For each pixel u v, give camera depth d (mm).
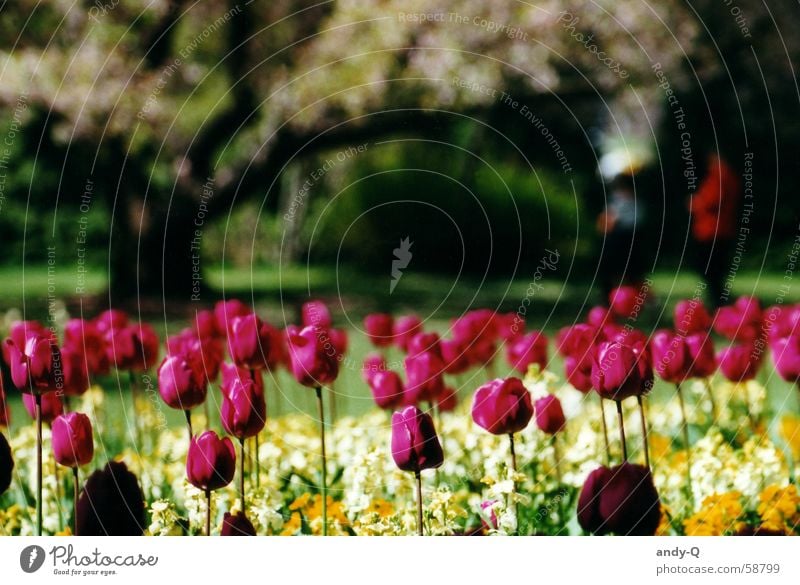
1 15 14484
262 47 15492
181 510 4016
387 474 3777
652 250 13055
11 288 17219
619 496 2990
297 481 4176
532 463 4191
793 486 3824
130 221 15500
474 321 4988
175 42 15188
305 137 15852
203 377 3188
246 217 21344
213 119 15766
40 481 3336
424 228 20844
